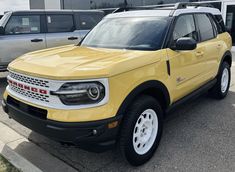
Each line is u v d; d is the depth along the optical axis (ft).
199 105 18.48
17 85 11.50
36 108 10.61
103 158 12.15
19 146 13.14
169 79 12.67
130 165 11.55
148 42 13.07
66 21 27.78
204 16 17.13
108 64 10.34
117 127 10.24
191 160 11.94
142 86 11.11
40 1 63.57
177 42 12.82
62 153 12.56
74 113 9.75
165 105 12.94
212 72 17.31
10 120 16.12
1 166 11.23
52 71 10.21
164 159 12.05
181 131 14.65
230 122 15.80
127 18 15.16
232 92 21.44
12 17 24.88
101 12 30.60
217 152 12.57
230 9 41.96
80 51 13.02
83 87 9.77
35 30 26.02
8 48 24.61
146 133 11.84
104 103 9.91
